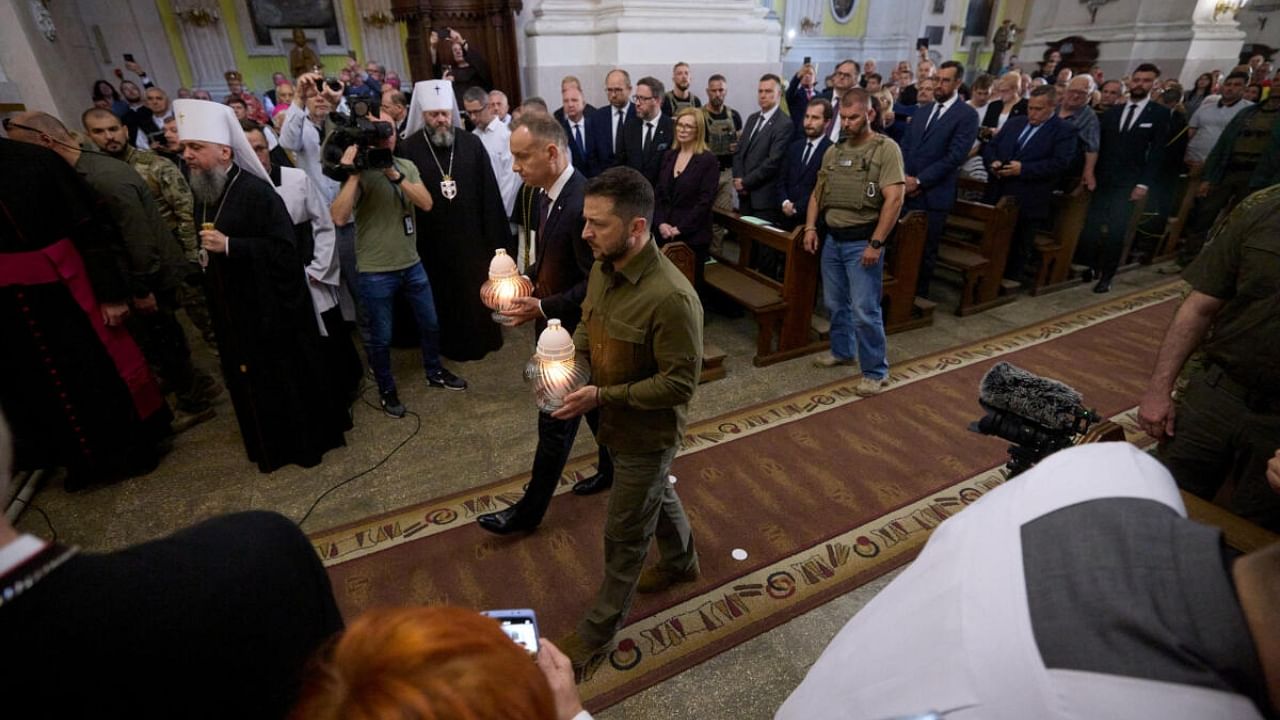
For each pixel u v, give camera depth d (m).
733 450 3.11
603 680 1.95
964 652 0.55
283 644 0.63
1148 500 0.58
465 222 3.74
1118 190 5.01
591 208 1.48
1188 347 1.83
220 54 9.80
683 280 1.59
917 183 4.49
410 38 6.13
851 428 3.30
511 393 3.69
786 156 4.73
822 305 5.14
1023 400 1.55
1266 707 0.45
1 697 0.46
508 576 2.36
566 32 5.71
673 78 5.79
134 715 0.51
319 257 3.35
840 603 2.23
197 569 0.57
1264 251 1.57
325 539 2.54
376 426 3.36
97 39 8.91
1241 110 5.20
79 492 2.85
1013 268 5.13
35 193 2.46
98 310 2.75
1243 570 0.49
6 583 0.47
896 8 12.79
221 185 2.50
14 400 2.61
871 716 0.61
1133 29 10.72
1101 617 0.49
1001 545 0.61
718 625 2.14
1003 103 6.10
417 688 0.41
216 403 3.62
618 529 1.76
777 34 6.28
